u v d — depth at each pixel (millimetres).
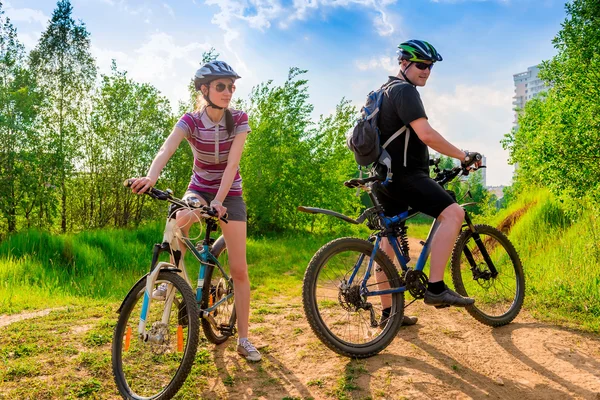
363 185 3582
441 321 4137
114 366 2811
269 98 20141
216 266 3418
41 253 9523
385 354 3402
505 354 3426
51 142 19047
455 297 3398
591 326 3943
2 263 8328
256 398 2801
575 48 6211
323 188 20469
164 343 2836
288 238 18359
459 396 2828
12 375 2953
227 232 3340
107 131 20141
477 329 3928
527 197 11938
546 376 3092
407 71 3619
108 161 20406
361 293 3383
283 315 4340
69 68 21156
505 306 4180
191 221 3111
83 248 9883
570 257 5750
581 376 3078
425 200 3463
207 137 3254
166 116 20641
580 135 5375
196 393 2840
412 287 3494
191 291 2801
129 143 20516
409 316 4117
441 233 3416
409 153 3482
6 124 17609
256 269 9344
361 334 3656
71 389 2824
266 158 19797
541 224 8438
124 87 20125
